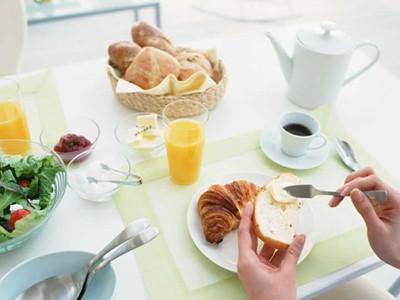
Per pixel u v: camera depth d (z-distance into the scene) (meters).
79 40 2.58
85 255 0.60
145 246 0.70
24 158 0.73
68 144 0.85
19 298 0.57
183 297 0.63
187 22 2.81
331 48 0.93
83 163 0.85
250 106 1.04
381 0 3.14
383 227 0.65
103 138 0.92
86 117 0.97
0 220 0.66
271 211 0.71
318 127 0.86
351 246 0.71
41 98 1.02
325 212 0.77
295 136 0.83
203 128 0.81
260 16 2.90
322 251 0.70
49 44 2.53
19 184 0.71
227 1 3.05
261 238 0.67
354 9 3.03
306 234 0.72
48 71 1.12
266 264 0.64
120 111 1.01
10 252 0.68
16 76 1.08
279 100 1.07
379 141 0.95
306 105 1.04
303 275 0.66
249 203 0.69
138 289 0.64
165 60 0.98
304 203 0.77
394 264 0.67
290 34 1.34
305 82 0.99
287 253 0.63
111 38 2.62
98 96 1.05
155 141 0.89
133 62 1.00
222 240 0.70
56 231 0.72
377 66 1.23
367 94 1.10
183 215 0.76
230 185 0.75
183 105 0.93
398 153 0.92
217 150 0.91
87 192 0.75
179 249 0.70
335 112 1.04
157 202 0.78
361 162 0.88
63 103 1.01
